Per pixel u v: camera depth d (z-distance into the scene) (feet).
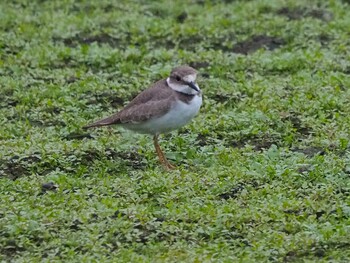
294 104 56.65
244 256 39.93
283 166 47.96
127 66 63.36
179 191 45.39
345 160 48.67
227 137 52.95
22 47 67.15
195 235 41.81
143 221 42.78
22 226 41.93
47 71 62.80
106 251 40.55
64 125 55.26
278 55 65.57
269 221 43.01
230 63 64.08
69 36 69.41
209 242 41.45
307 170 48.01
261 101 57.00
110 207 43.96
